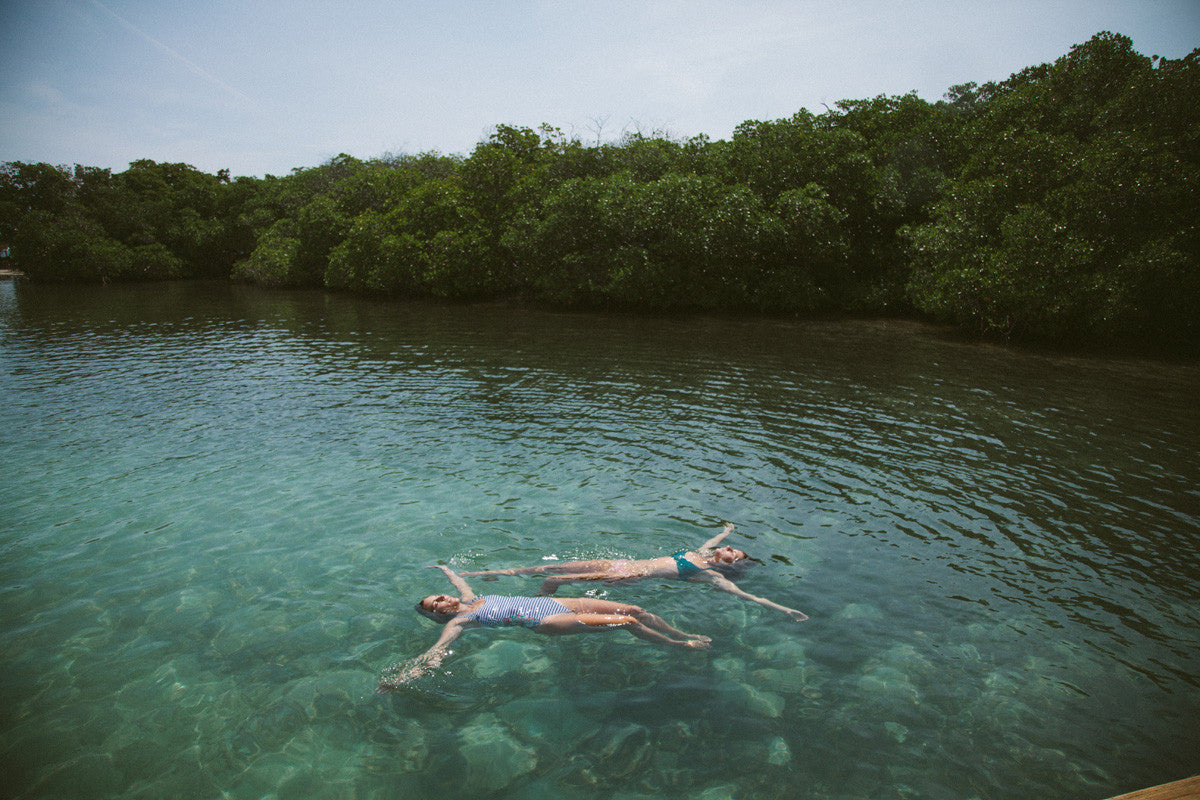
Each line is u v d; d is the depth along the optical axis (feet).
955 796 15.02
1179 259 66.69
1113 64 83.61
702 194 104.63
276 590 24.03
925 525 29.27
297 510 30.83
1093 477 34.86
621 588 23.97
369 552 26.71
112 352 75.15
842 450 39.14
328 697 18.56
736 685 18.89
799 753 16.34
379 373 61.98
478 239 123.85
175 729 17.39
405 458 37.88
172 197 233.55
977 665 19.75
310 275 163.84
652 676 19.34
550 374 60.49
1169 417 45.91
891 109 109.09
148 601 23.36
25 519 30.07
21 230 190.90
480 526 28.91
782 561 25.95
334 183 184.34
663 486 33.45
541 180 129.59
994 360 66.18
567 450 39.01
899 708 17.93
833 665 19.76
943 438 41.34
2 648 20.79
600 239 112.37
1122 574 25.12
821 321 93.61
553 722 17.51
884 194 97.30
